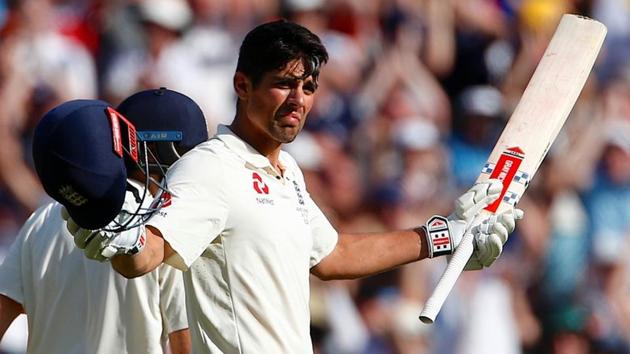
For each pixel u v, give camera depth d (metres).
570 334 35.12
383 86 35.94
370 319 31.97
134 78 33.88
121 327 15.84
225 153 14.60
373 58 36.22
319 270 15.99
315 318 31.36
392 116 35.44
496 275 34.03
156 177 16.23
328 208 33.25
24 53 33.75
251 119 14.87
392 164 34.22
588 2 39.84
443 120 36.62
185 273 14.48
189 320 14.57
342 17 36.12
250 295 14.34
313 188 33.16
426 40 37.25
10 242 31.91
